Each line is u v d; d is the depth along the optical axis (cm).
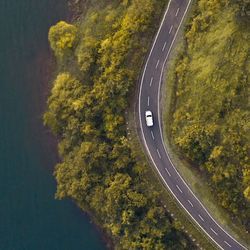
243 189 10806
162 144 11956
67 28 12925
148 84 12025
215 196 11444
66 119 12788
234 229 11350
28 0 13850
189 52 11512
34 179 13525
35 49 13738
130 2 12212
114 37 12056
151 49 12006
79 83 12644
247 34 10500
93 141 12306
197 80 11162
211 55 11000
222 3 10919
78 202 12862
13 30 13838
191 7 11712
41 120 13562
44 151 13525
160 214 11656
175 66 11769
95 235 13175
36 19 13788
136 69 12038
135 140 12088
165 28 11919
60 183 12756
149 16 11862
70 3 13588
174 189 11844
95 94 12256
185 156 11675
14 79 13762
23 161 13575
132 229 11844
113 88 11931
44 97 13600
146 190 11844
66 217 13375
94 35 12625
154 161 11981
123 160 11900
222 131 10806
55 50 13175
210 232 11550
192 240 11625
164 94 11906
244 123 10556
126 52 11906
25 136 13612
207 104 11012
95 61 12394
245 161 10606
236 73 10625
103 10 12788
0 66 13825
